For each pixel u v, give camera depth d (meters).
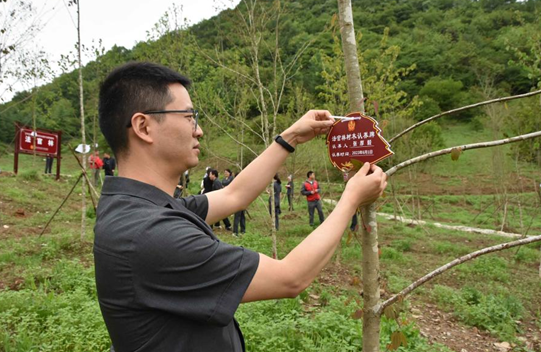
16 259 6.56
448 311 6.02
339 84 9.52
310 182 11.62
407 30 47.03
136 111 1.20
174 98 1.23
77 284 5.37
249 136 15.70
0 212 10.12
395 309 1.60
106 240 1.08
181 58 9.32
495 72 33.78
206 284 1.03
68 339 3.71
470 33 42.28
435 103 33.28
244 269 1.06
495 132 13.44
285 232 10.71
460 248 9.49
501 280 7.53
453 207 17.53
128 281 1.03
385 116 10.62
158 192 1.20
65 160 26.53
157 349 1.05
